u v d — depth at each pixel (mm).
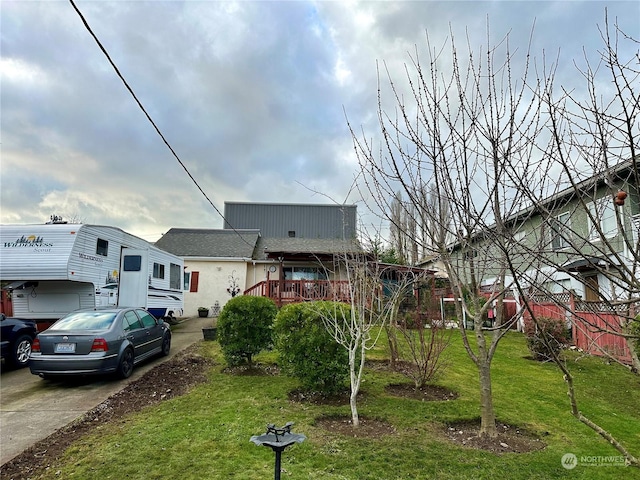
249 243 22984
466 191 3805
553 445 4344
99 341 7129
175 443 4414
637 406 6035
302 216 27828
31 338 8953
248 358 8117
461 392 6434
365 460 3938
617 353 8945
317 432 4680
